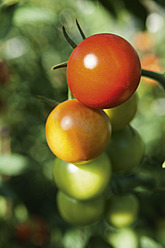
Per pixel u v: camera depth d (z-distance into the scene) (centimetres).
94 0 35
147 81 74
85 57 21
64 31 23
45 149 59
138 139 28
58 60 51
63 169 27
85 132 23
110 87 21
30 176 58
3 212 51
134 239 39
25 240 51
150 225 38
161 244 38
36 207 56
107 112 26
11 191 41
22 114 52
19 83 51
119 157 28
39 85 48
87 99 22
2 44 49
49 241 52
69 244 45
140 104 77
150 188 31
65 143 23
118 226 31
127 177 31
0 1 31
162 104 78
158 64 79
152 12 32
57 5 50
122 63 21
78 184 26
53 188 59
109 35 22
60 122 23
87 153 24
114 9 33
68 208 28
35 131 56
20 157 44
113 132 28
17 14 33
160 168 31
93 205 28
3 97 52
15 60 51
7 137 54
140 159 28
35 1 47
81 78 21
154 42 83
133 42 80
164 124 71
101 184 26
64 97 45
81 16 54
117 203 30
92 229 45
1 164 42
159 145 63
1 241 50
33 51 51
